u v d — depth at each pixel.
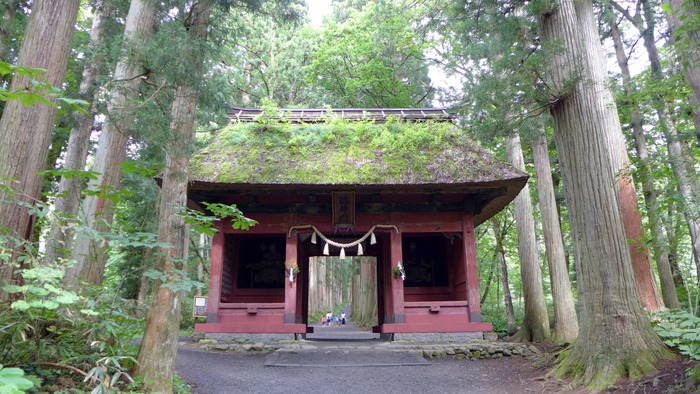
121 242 4.30
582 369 6.28
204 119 13.59
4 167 4.56
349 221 11.41
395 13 18.52
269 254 13.75
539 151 12.48
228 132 12.66
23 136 4.70
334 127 12.52
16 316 3.90
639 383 5.47
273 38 23.31
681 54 6.00
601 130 6.72
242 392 6.57
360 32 19.70
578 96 6.77
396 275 11.57
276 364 8.80
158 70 5.76
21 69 2.69
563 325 10.98
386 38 18.73
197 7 6.44
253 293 13.35
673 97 9.30
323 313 41.50
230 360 9.30
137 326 5.55
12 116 4.73
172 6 7.00
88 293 4.80
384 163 11.28
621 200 9.57
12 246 4.38
